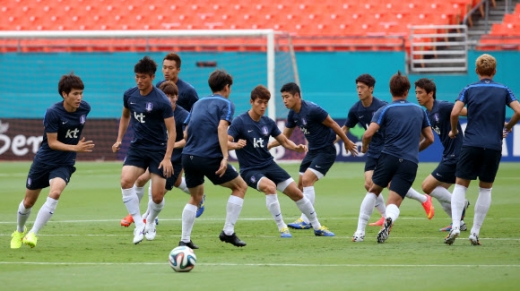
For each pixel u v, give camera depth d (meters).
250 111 36.66
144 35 81.44
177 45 98.31
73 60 97.00
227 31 82.62
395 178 33.88
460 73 93.69
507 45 93.38
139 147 35.00
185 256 26.67
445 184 40.38
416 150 34.00
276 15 103.88
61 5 108.38
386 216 33.56
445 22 100.06
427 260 29.00
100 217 46.03
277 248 33.09
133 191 34.84
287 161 87.69
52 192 32.97
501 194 56.50
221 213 48.28
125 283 24.73
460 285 23.97
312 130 41.59
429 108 39.91
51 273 26.73
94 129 93.44
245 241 35.75
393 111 34.16
